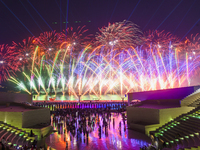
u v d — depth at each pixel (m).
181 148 20.28
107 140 26.34
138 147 23.36
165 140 24.52
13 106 36.97
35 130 28.61
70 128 30.91
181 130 25.14
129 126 33.75
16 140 26.45
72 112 46.53
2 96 37.94
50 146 24.00
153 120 30.55
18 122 29.42
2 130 28.19
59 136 28.56
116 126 34.59
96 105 53.75
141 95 42.94
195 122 25.88
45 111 34.47
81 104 54.31
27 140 26.69
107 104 54.78
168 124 28.55
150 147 22.52
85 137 27.97
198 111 28.48
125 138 27.14
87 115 44.03
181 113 30.80
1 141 24.48
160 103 37.19
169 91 38.22
